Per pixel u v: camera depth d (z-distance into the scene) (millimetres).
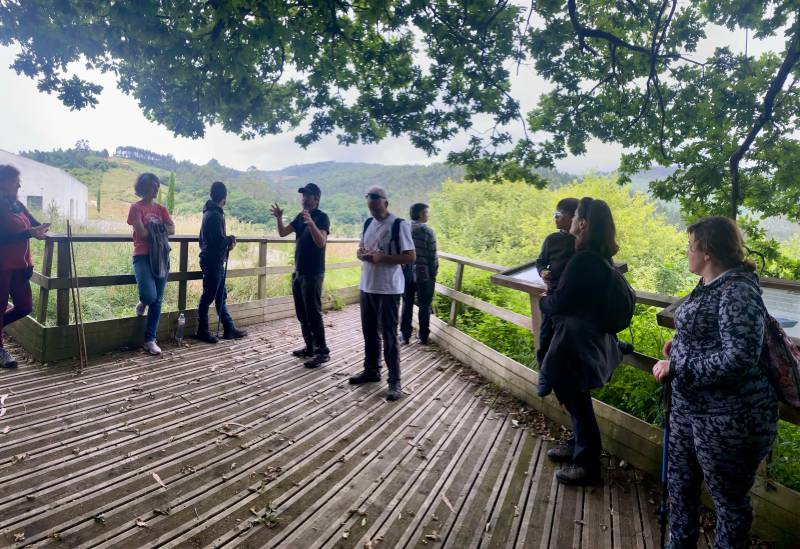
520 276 3494
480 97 5004
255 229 10750
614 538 2410
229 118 4531
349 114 5191
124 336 4805
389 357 4176
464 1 4258
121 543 2090
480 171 5469
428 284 5855
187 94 4148
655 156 5895
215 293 5309
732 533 1788
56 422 3156
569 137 5621
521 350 4859
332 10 3873
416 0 4203
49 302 5473
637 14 5355
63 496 2381
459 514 2553
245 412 3609
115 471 2650
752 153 5457
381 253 4074
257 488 2619
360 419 3668
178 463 2805
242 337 5727
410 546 2266
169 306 6355
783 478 2389
